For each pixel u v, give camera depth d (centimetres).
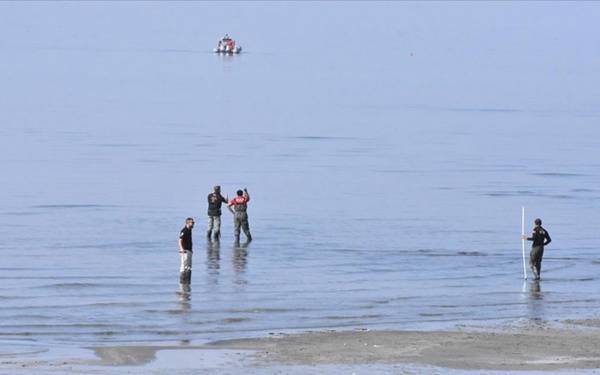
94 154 17125
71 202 12325
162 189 13550
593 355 5741
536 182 14975
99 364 5459
